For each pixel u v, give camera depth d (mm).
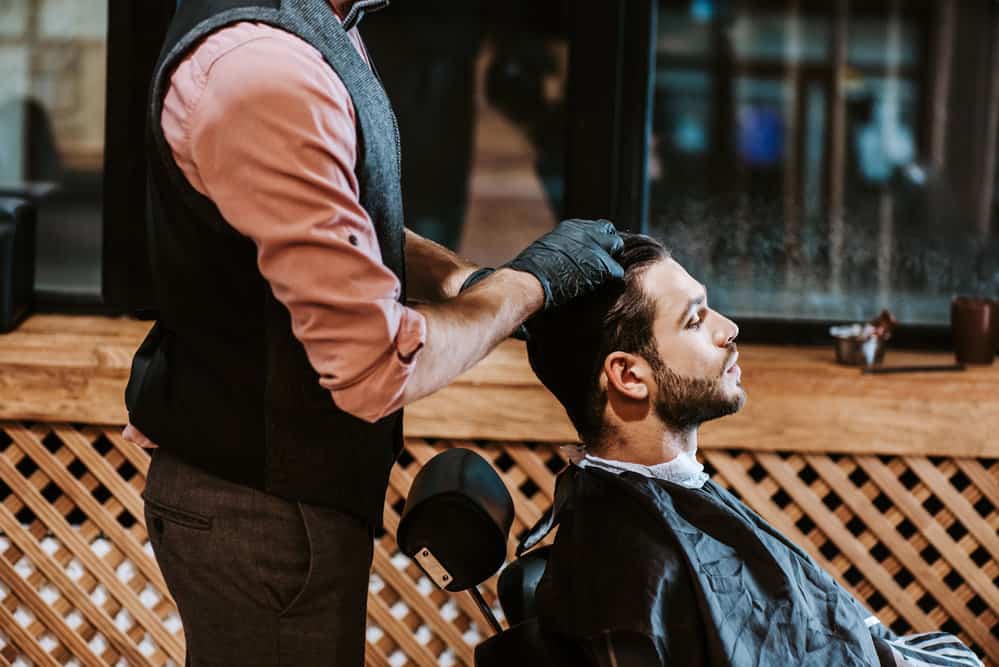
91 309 3094
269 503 1360
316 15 1262
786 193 3426
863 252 3424
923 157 3459
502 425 2645
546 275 1348
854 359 2779
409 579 2781
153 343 1456
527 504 2725
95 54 3314
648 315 1484
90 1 3295
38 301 3082
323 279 1173
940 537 2770
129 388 1448
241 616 1388
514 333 1501
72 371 2633
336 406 1351
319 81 1205
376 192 1311
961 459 2729
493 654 1470
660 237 3402
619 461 1530
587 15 2969
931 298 3398
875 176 3451
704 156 3416
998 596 2789
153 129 1258
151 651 2959
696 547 1427
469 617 2818
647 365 1495
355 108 1264
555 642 1442
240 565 1368
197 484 1375
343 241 1177
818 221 3430
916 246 3443
